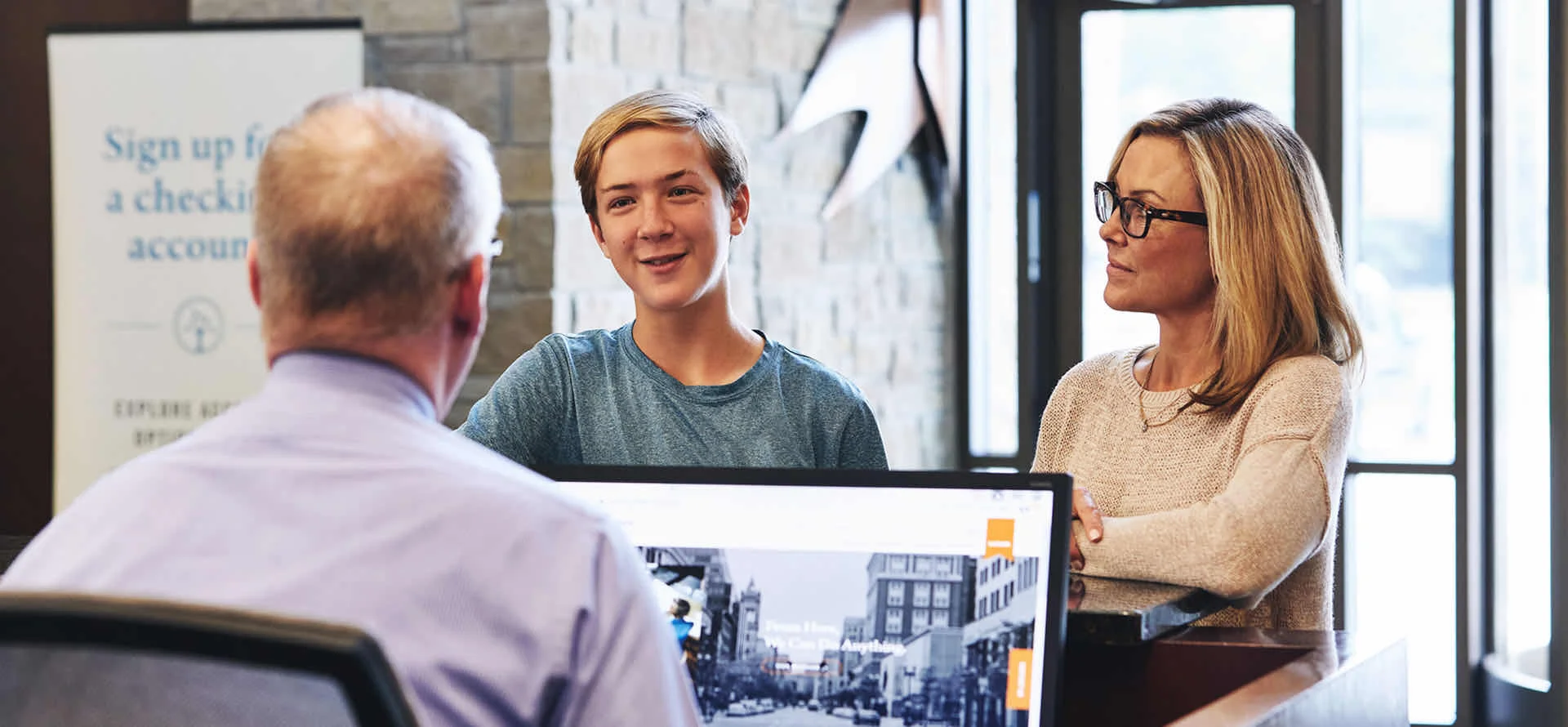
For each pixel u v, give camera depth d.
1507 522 4.27
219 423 0.99
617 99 3.74
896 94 4.48
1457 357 4.23
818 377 1.77
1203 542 1.44
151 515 0.93
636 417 1.71
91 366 3.73
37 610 0.69
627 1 3.76
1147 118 1.69
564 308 3.62
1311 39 4.44
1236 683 1.38
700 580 1.31
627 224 1.65
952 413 4.79
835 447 1.75
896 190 4.58
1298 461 1.50
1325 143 4.37
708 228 1.66
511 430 1.71
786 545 1.31
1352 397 1.59
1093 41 4.66
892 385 4.57
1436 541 4.27
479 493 0.95
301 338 0.99
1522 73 4.16
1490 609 4.31
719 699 1.29
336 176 0.97
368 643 0.70
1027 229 4.59
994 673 1.26
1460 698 4.24
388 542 0.92
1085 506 1.53
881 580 1.29
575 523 0.96
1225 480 1.60
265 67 3.61
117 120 3.69
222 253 3.66
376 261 0.97
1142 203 1.65
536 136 3.59
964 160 4.72
